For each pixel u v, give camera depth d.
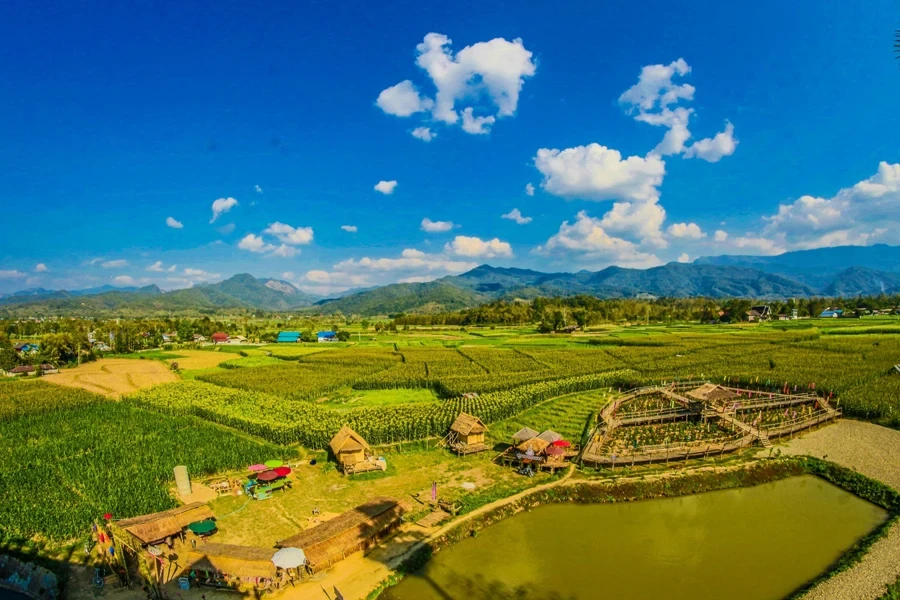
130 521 40.44
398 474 56.62
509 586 36.03
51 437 70.81
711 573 37.41
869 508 48.88
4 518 43.94
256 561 35.59
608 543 42.22
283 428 67.69
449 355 139.00
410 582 36.78
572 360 123.69
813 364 107.19
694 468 56.16
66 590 35.28
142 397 93.88
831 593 33.88
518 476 55.38
